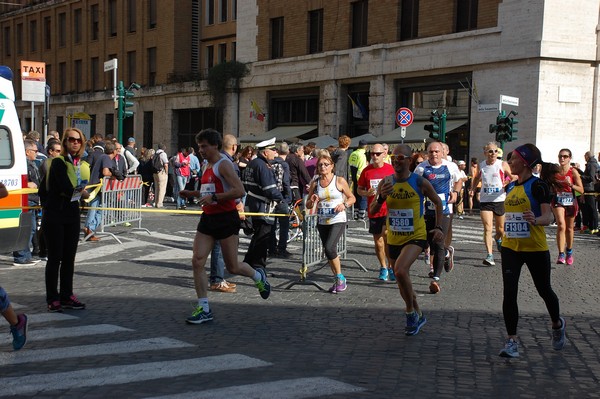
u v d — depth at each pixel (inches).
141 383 218.8
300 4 1310.3
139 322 307.6
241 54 1449.3
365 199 765.3
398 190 298.5
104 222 592.4
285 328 302.5
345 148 679.7
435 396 216.1
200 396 206.4
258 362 245.6
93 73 1902.1
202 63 1657.2
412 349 272.5
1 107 418.6
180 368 235.6
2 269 446.6
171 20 1622.8
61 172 319.9
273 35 1384.1
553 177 272.4
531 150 266.1
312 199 388.8
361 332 299.1
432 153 416.8
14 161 422.0
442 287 414.3
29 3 2127.2
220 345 269.3
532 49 957.2
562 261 516.7
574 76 970.7
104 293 372.8
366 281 427.2
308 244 413.7
